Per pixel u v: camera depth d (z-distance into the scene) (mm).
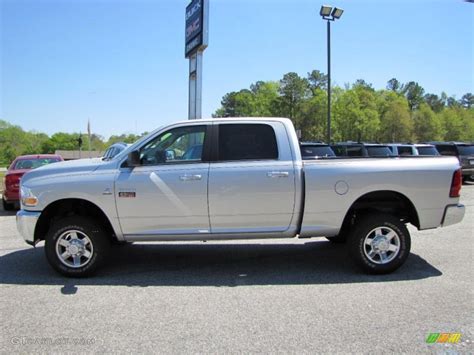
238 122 5820
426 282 5461
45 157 13711
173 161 5727
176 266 6316
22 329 4125
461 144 20719
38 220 5715
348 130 69875
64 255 5758
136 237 5734
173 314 4473
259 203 5641
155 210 5637
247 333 3998
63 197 5656
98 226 5785
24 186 5789
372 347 3711
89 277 5797
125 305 4742
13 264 6488
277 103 80438
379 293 5062
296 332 4016
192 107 19547
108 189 5625
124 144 11906
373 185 5684
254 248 7371
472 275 5742
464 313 4445
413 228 9023
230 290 5227
